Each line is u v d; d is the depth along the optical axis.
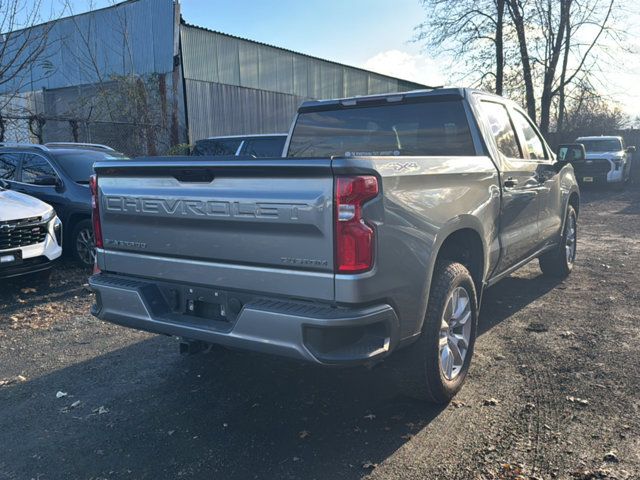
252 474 3.06
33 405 3.97
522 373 4.25
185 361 4.74
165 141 18.23
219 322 3.39
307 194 2.94
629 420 3.48
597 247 9.57
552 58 22.80
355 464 3.12
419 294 3.34
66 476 3.09
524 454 3.14
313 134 5.43
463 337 3.97
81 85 21.25
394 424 3.56
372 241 2.95
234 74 21.61
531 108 23.25
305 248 2.99
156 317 3.57
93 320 5.97
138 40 19.73
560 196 6.50
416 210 3.30
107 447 3.38
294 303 3.06
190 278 3.48
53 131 19.16
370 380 4.24
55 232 7.27
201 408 3.87
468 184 4.00
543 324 5.40
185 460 3.22
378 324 3.11
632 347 4.71
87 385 4.30
